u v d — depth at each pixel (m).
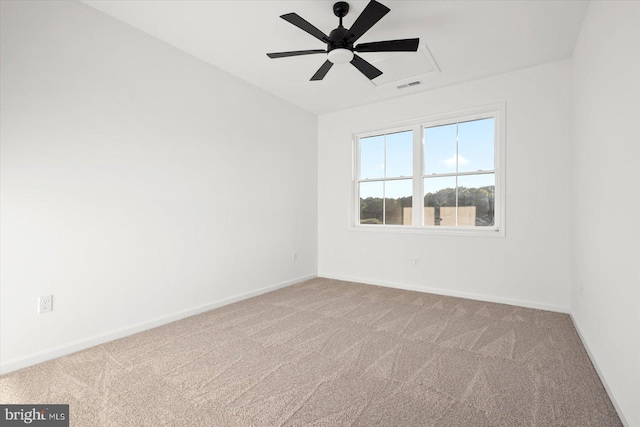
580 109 2.68
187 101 3.14
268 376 1.98
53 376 1.98
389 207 4.48
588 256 2.36
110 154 2.55
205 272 3.31
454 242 3.88
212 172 3.39
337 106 4.66
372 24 2.07
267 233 4.11
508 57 3.18
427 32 2.74
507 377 1.96
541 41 2.88
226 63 3.36
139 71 2.75
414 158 4.22
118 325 2.60
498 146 3.60
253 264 3.90
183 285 3.10
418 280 4.14
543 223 3.35
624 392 1.52
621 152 1.62
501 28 2.67
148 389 1.83
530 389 1.82
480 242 3.71
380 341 2.52
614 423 1.53
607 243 1.85
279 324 2.91
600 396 1.75
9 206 2.04
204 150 3.31
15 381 1.91
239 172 3.71
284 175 4.39
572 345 2.42
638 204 1.39
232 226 3.62
